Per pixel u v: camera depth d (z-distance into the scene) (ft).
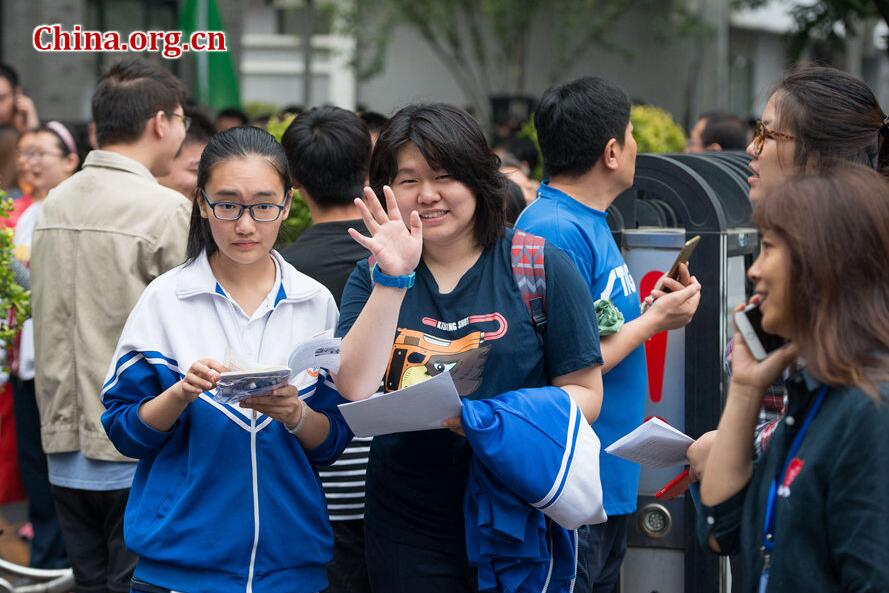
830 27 39.11
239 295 16.11
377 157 16.28
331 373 15.65
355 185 21.03
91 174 21.63
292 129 21.15
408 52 120.47
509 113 78.79
